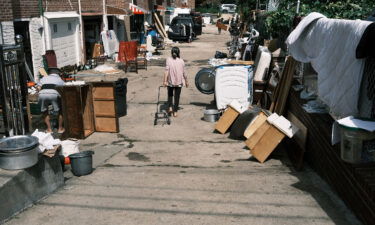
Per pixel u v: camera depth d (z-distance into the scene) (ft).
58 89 27.81
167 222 13.65
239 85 33.45
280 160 22.34
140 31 101.60
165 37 116.47
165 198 16.02
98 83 29.07
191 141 27.20
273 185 17.47
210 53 84.28
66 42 57.62
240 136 27.37
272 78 32.58
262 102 34.83
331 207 14.66
